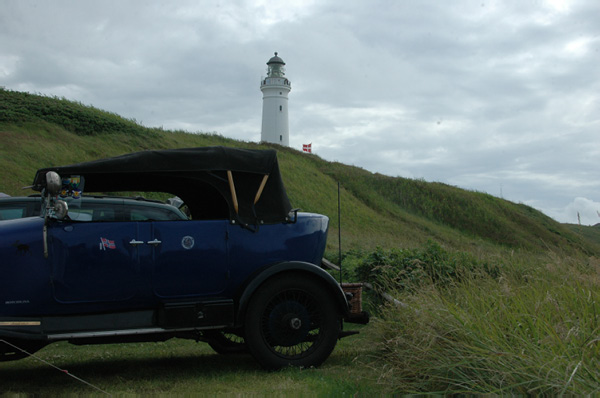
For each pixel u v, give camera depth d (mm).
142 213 7078
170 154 5520
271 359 5500
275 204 5879
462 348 4430
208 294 5566
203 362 6227
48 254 5008
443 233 39031
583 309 4688
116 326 5211
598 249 7727
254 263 5691
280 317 5637
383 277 8359
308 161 47781
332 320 5742
